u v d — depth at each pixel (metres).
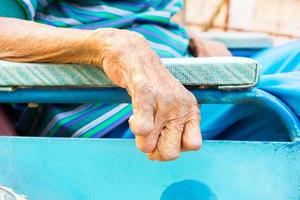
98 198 0.78
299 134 0.78
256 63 0.74
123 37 0.73
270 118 0.84
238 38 1.45
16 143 0.78
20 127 0.98
